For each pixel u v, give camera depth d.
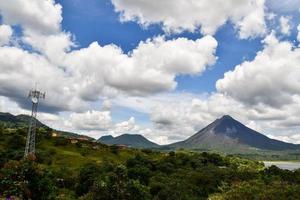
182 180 103.50
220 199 66.69
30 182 31.81
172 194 85.31
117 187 52.50
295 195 58.91
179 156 172.12
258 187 64.00
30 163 33.09
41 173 32.91
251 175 116.69
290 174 117.88
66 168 127.88
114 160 181.75
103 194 51.16
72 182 103.81
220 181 105.62
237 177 111.88
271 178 109.69
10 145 178.88
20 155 138.88
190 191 91.88
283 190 60.94
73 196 87.75
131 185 54.00
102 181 52.75
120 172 56.69
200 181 104.56
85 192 92.19
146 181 109.69
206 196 93.44
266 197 58.91
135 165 131.25
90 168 105.38
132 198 52.94
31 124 128.25
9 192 28.80
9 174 30.70
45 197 32.53
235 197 62.53
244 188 64.69
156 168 136.38
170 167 139.12
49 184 33.22
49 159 158.00
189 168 140.88
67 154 182.00
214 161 181.12
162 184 90.88
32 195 31.66
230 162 186.50
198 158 169.88
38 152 158.88
